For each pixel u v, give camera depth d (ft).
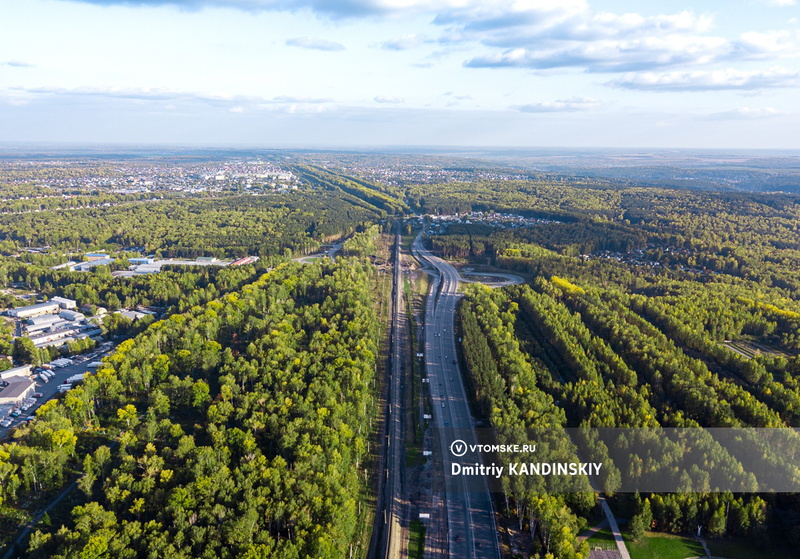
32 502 612.29
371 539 584.40
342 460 655.35
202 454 619.26
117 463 655.76
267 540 510.58
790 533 568.41
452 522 610.24
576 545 551.59
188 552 491.72
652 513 592.60
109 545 494.59
